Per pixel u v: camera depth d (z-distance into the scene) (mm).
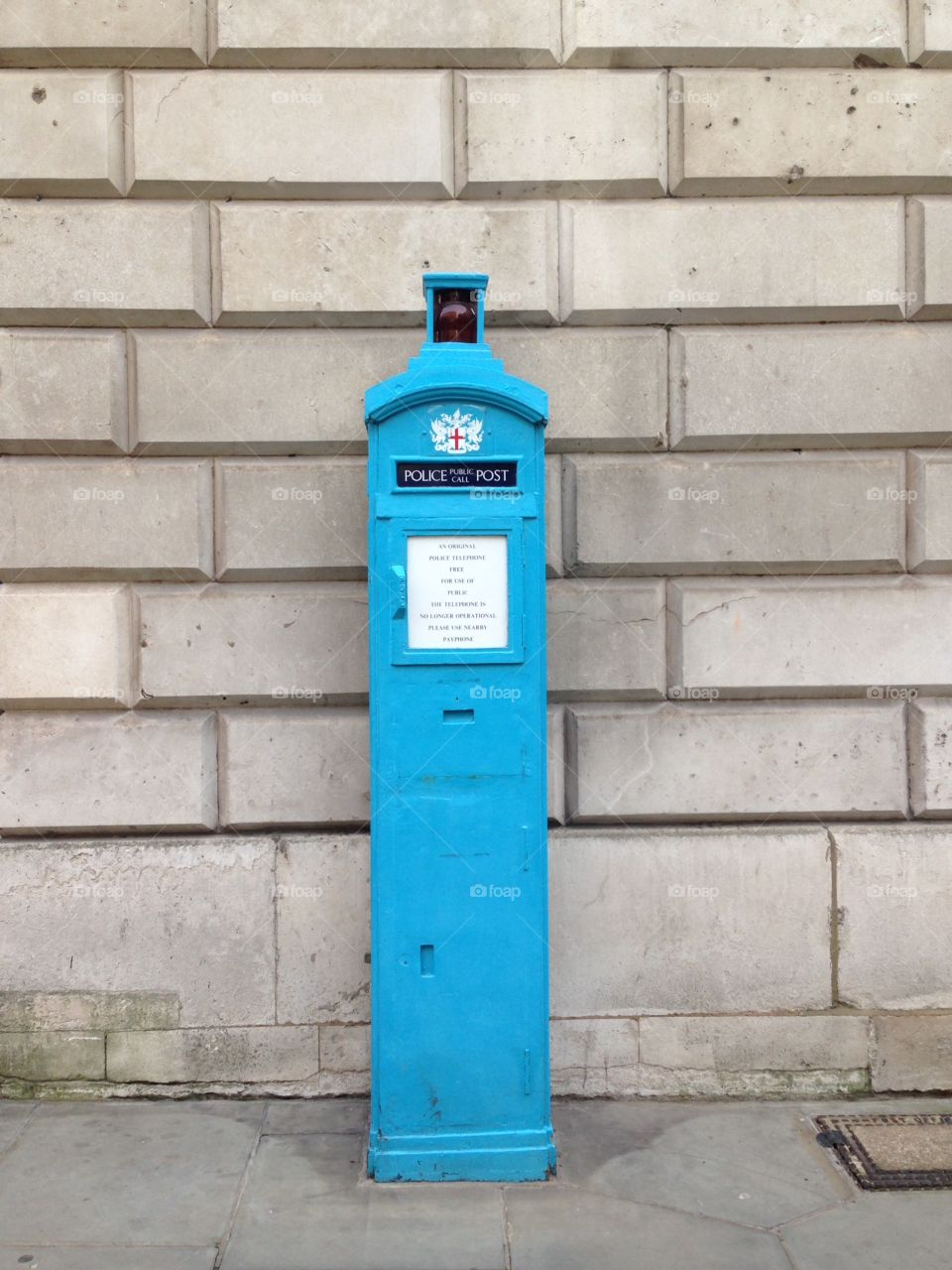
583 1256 3094
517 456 3355
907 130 4133
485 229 4062
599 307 4094
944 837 4164
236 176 4020
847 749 4188
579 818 4137
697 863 4117
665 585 4188
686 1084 4102
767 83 4109
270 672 4082
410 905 3400
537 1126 3471
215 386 4059
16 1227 3219
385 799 3383
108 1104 4008
